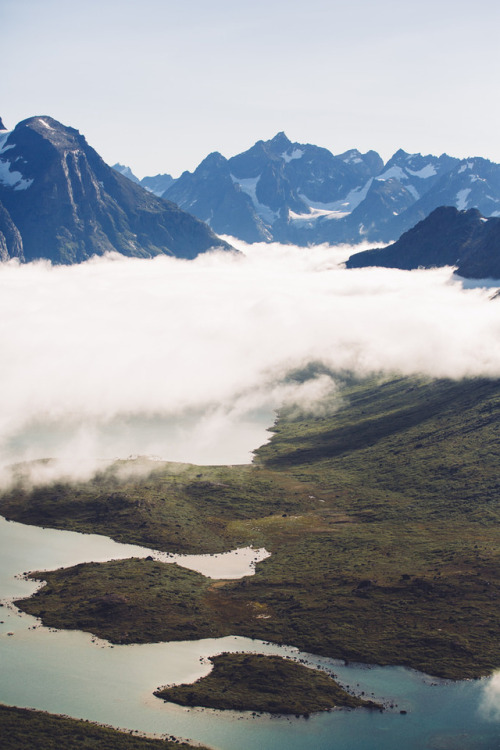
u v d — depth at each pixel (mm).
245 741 175125
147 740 173375
